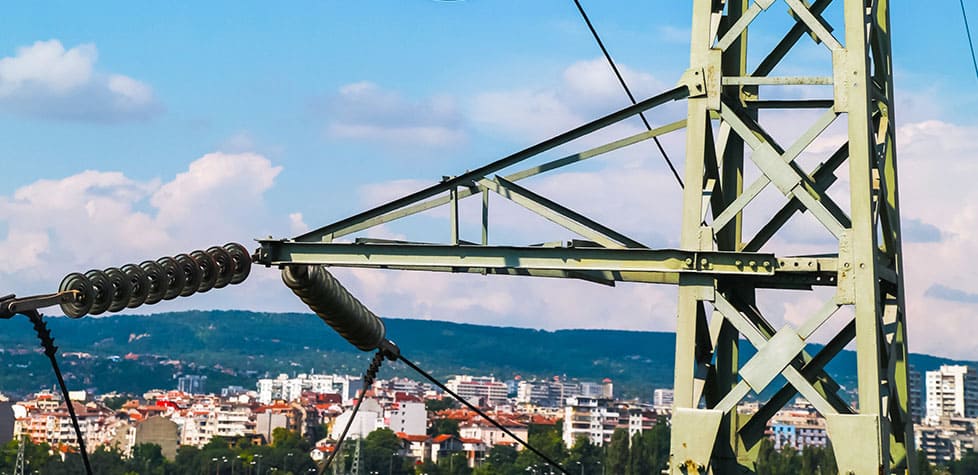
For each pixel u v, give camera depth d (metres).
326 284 21.80
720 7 20.83
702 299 19.42
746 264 19.33
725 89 20.31
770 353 19.09
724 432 20.58
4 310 15.18
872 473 18.34
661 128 20.50
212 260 19.94
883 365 19.56
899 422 21.08
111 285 17.23
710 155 20.30
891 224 21.33
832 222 19.11
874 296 18.80
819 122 19.44
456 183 20.75
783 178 19.39
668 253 19.50
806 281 20.69
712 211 20.67
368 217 20.94
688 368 19.36
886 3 22.17
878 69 21.86
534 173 20.94
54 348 16.09
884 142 21.42
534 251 19.94
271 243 20.75
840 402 19.84
